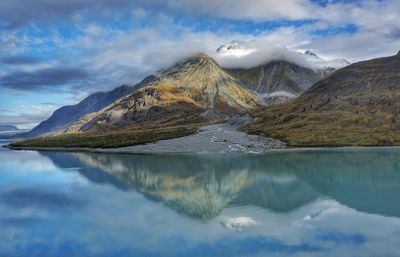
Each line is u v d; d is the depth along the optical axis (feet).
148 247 118.93
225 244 119.14
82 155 471.21
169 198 190.60
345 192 194.90
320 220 142.00
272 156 375.45
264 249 113.60
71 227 141.59
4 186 238.68
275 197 186.29
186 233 130.72
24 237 131.23
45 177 276.82
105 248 119.44
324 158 345.72
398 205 164.96
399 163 304.50
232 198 186.91
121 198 192.03
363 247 112.78
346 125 551.18
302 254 109.19
